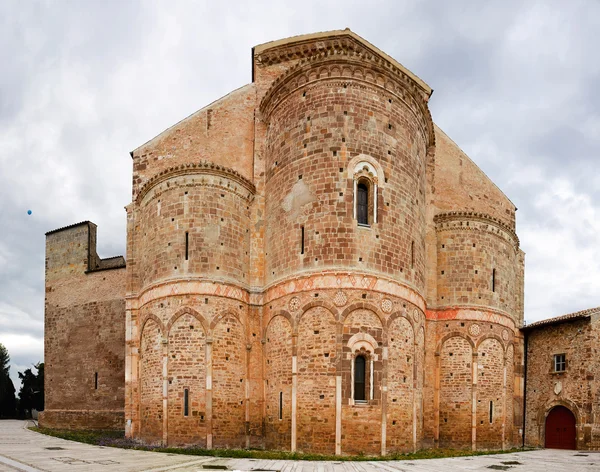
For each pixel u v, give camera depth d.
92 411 42.34
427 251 36.50
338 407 26.56
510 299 37.69
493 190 41.91
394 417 27.66
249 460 24.02
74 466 20.41
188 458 24.09
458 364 34.66
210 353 29.55
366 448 26.50
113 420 41.62
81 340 44.41
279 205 31.20
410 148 31.66
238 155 35.75
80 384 43.69
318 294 28.03
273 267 31.11
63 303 45.91
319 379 27.27
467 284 35.72
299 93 30.83
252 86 36.62
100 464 21.17
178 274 30.53
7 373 80.81
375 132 29.88
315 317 27.97
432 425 33.91
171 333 29.94
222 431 29.25
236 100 36.53
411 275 30.31
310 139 29.88
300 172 30.05
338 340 27.23
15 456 23.42
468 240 36.38
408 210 30.78
